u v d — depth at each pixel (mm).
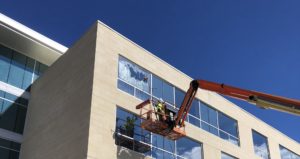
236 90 24281
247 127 39406
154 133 29266
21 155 31781
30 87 35531
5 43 35531
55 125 29078
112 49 29500
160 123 27391
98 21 29547
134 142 27688
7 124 32688
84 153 24672
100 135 25688
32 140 31234
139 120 28859
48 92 32094
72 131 26812
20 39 35344
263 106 23266
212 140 34500
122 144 26859
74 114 27422
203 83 25812
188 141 32312
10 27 34250
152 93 31156
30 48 36312
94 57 27984
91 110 25922
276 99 22984
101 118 26266
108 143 25953
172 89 33125
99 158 24984
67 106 28656
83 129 25797
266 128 41906
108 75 28188
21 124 33406
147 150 28297
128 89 29297
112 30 30203
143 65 31391
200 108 35125
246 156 37406
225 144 35719
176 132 28078
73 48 31047
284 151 43312
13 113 33406
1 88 33719
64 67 31234
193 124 33594
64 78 30594
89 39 29578
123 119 27797
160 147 29422
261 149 40188
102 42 29016
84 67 28656
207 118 35344
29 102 34469
